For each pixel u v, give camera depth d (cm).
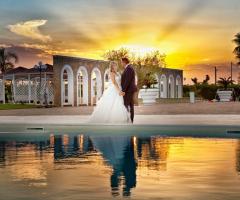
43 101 3650
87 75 3734
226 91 4253
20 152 786
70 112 2378
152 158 702
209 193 460
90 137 1066
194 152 769
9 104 3612
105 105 1462
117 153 765
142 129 1238
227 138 1017
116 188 486
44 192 469
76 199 441
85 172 580
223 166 621
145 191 471
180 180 525
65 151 798
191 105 2989
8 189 482
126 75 1459
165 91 4894
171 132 1158
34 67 3647
